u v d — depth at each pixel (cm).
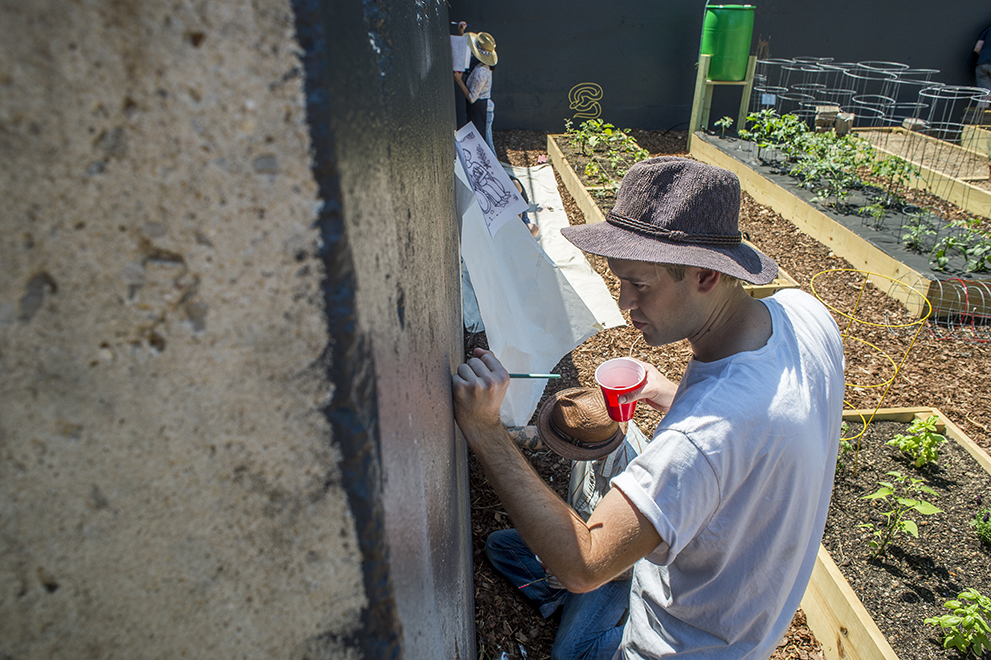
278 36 38
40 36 36
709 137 977
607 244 138
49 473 46
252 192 41
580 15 1039
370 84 55
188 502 48
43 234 40
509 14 1037
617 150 912
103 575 50
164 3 37
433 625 79
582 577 122
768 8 1027
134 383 44
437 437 97
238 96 39
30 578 49
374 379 51
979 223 607
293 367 45
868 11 1031
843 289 549
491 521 305
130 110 39
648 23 1046
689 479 119
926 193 728
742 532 132
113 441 46
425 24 159
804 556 158
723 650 150
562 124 1116
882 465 328
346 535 50
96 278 42
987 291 483
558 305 318
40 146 38
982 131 952
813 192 708
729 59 958
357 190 47
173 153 40
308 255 42
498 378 124
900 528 286
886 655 216
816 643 256
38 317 42
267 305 43
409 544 64
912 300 507
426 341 91
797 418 126
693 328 143
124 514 48
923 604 254
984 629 221
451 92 460
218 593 52
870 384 420
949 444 343
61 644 52
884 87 1082
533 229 666
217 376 45
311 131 40
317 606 53
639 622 168
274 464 48
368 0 62
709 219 134
